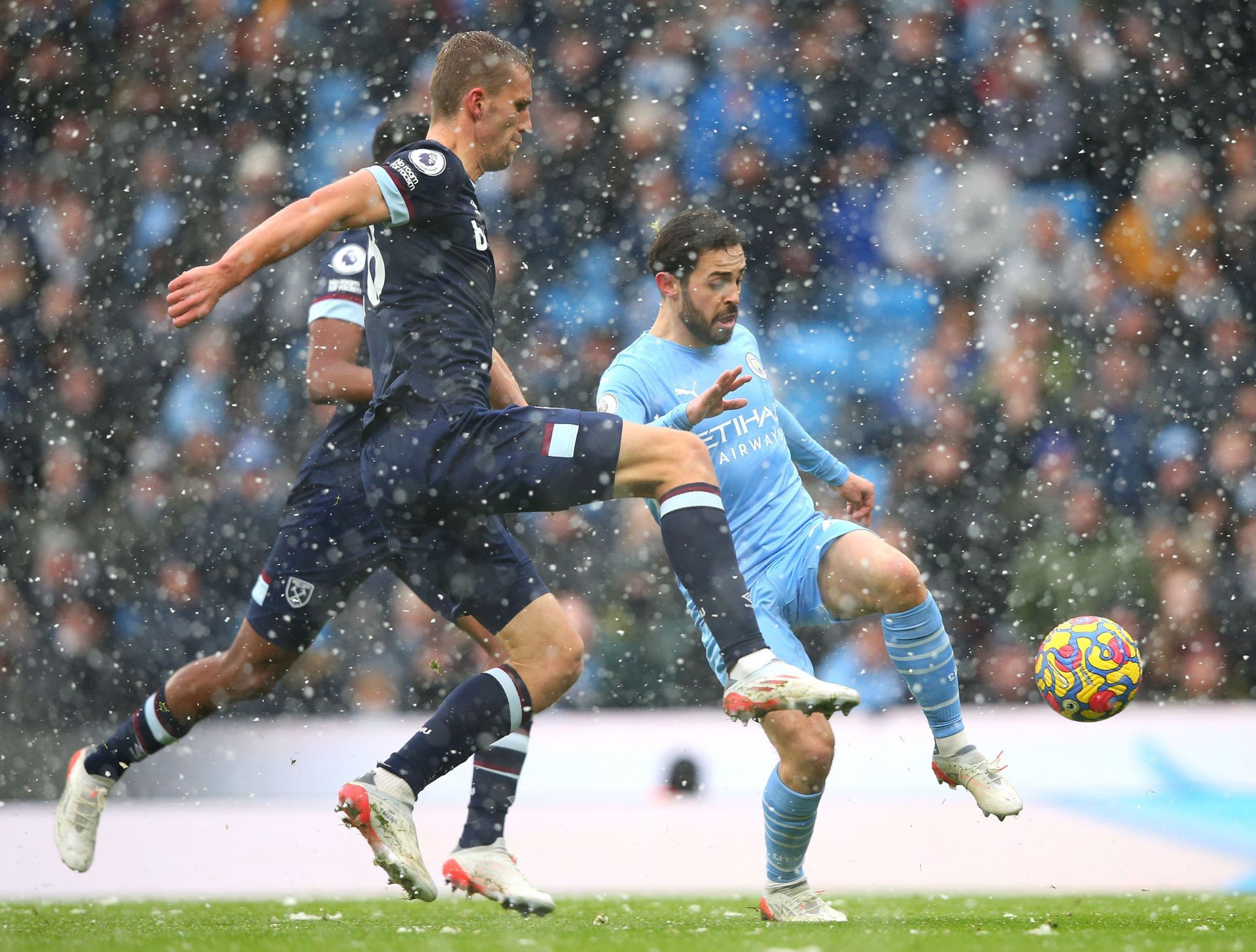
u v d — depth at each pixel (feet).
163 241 98.94
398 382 28.48
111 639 84.17
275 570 37.32
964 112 102.78
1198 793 58.49
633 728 61.77
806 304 98.78
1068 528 87.97
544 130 101.96
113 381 93.66
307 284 91.66
